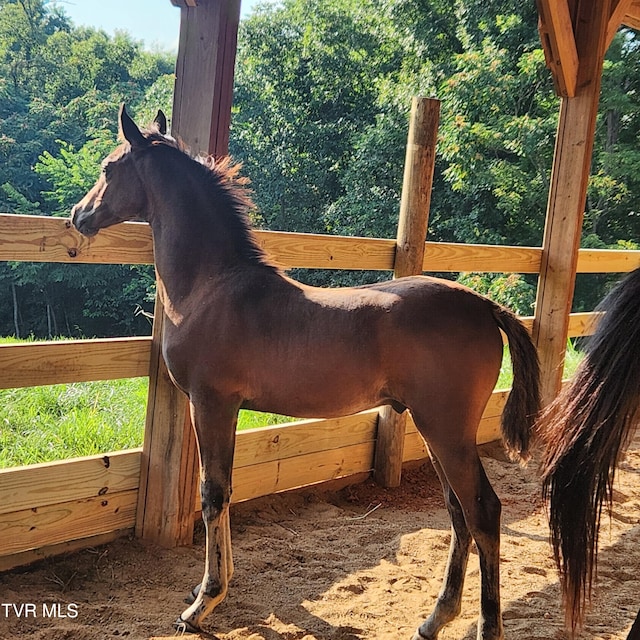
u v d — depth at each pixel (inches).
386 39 592.7
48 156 479.5
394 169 502.6
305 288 95.0
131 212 103.7
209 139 108.7
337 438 148.0
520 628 99.0
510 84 450.3
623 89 489.1
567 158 184.2
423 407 86.6
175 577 108.0
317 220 562.6
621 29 481.4
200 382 94.1
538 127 428.8
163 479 115.0
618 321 64.3
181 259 98.7
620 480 169.3
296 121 575.8
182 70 110.7
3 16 617.6
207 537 94.2
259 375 92.1
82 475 109.0
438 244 156.0
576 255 187.3
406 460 165.2
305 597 104.3
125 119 99.7
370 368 87.9
